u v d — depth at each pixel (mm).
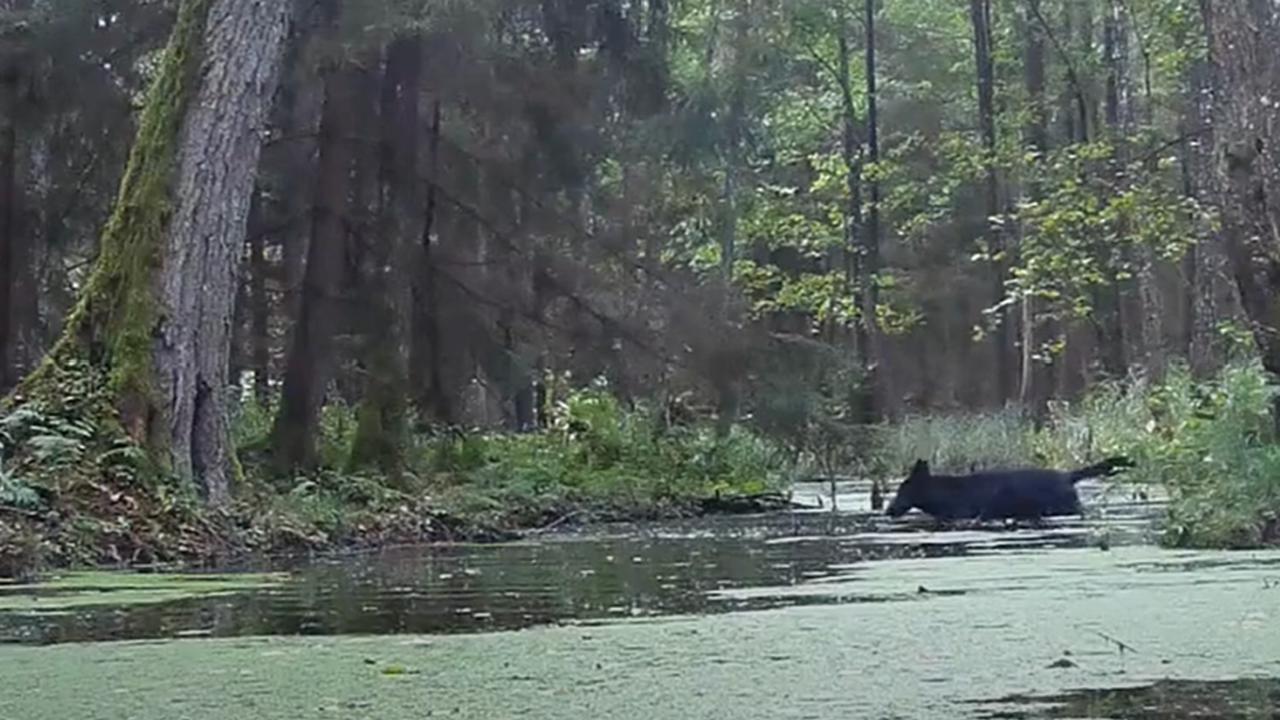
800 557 7504
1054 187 18766
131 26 14023
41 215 15414
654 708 2881
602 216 15555
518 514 12961
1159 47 26250
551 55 14617
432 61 13844
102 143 14695
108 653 3850
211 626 4562
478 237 14656
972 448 18922
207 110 9664
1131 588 5117
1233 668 3279
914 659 3500
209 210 9641
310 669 3494
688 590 5645
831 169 26906
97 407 9133
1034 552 7359
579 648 3791
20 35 13906
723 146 16266
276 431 13625
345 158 13836
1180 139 15891
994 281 29406
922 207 31656
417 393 14469
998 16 30266
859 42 31953
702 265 23047
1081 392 29516
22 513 8070
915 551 7746
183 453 9398
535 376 15352
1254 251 8375
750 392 15227
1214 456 8008
